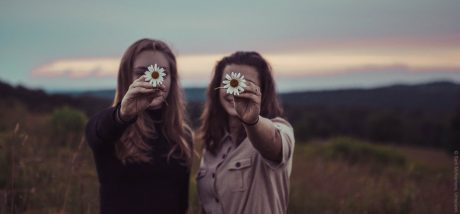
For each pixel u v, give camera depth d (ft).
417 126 147.33
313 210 19.44
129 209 9.39
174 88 10.06
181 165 9.99
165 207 9.66
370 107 162.81
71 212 15.10
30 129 26.37
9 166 15.74
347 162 33.55
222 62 9.98
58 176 16.49
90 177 17.39
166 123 9.92
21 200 14.82
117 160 9.37
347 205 20.07
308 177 23.98
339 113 144.66
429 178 24.89
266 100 9.70
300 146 44.06
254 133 7.89
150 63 9.61
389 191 22.67
